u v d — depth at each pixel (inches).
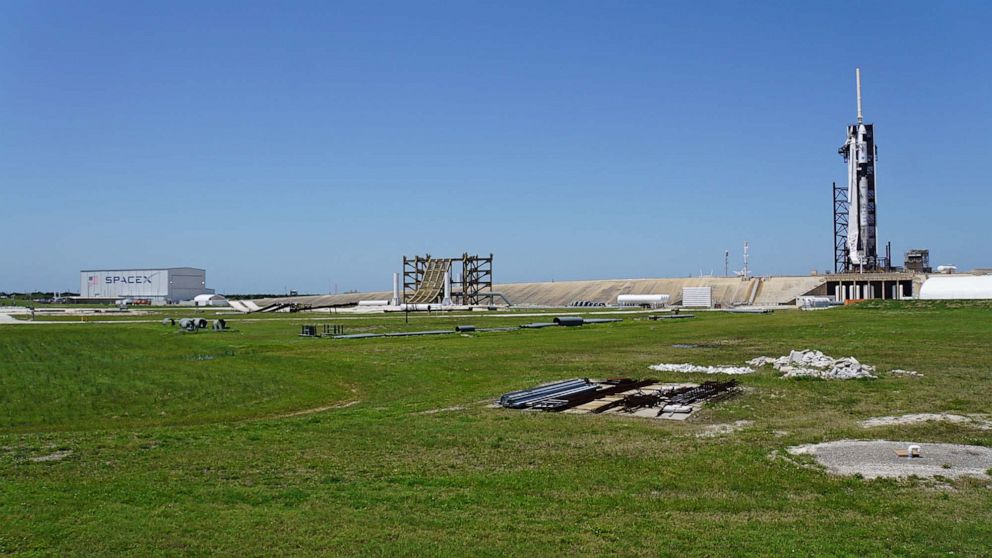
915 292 5748.0
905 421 840.3
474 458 701.9
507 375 1432.1
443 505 543.5
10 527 493.7
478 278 7249.0
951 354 1616.6
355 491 583.8
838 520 501.4
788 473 618.5
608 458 690.8
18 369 1606.8
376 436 820.0
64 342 2322.8
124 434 866.8
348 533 480.1
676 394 1082.7
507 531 484.1
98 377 1482.5
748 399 1048.8
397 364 1651.1
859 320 3065.9
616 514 521.3
